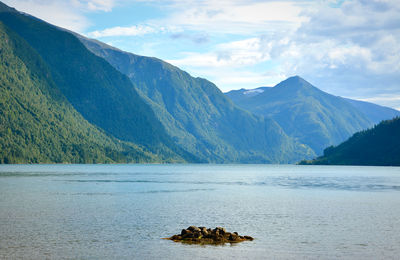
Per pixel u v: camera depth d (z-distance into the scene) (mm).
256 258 54469
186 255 55312
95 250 56875
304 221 80250
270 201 112188
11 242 60344
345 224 77312
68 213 86312
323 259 54312
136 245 59844
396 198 121875
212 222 78375
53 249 57000
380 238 65750
